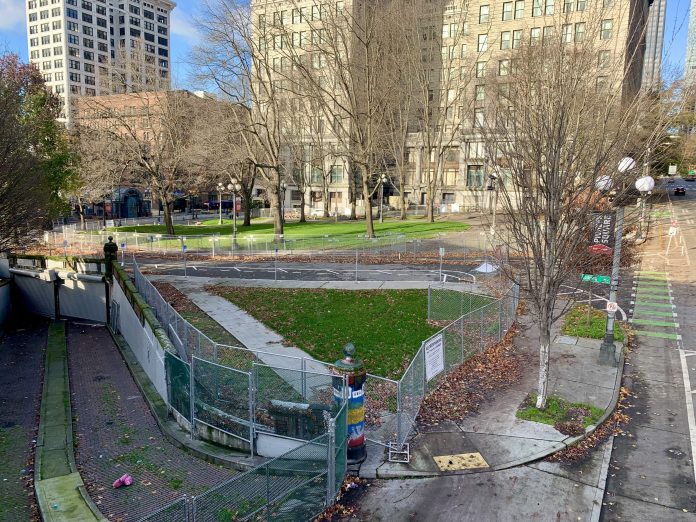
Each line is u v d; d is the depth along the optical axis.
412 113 62.28
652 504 8.65
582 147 11.23
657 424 11.49
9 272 30.47
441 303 19.81
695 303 22.16
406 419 10.48
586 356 15.55
